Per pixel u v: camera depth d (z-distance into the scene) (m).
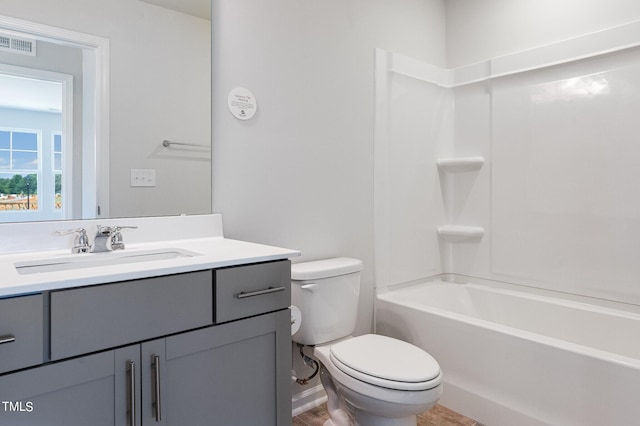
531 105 2.28
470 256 2.57
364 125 2.23
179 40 1.62
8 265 1.11
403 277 2.46
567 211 2.14
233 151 1.74
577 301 2.11
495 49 2.45
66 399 0.89
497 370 1.77
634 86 1.91
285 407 1.29
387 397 1.36
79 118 1.43
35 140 1.34
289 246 1.92
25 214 1.32
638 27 1.88
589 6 2.06
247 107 1.77
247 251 1.33
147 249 1.43
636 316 1.86
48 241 1.35
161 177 1.59
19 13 1.31
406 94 2.44
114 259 1.35
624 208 1.95
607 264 2.00
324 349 1.72
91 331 0.92
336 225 2.11
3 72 1.29
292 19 1.92
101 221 1.45
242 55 1.76
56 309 0.87
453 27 2.66
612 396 1.45
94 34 1.45
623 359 1.44
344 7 2.13
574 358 1.54
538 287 2.26
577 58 2.08
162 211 1.59
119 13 1.50
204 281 1.10
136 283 0.98
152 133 1.57
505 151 2.39
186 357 1.07
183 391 1.06
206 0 1.68
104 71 1.47
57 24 1.38
